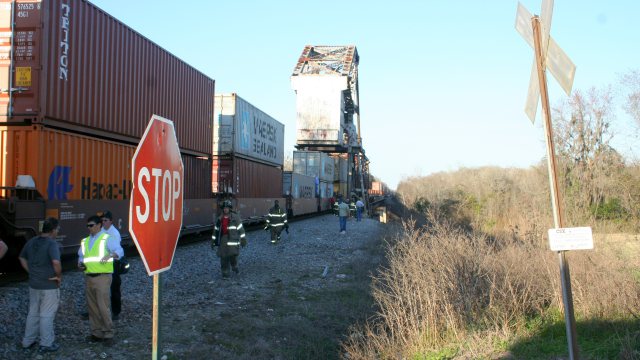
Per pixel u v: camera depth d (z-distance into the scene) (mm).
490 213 33469
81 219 11664
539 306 7934
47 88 10719
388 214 58000
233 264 12680
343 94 56656
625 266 9508
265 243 19844
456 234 9938
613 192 21625
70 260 12969
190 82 18719
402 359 6789
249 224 27312
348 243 20812
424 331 7156
